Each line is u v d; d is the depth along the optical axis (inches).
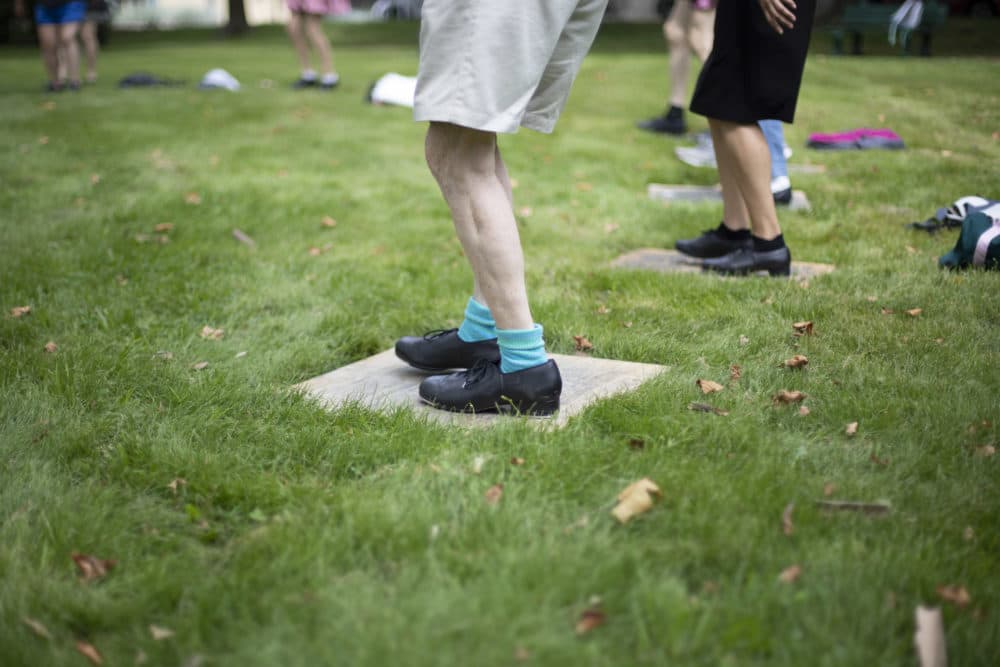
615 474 93.3
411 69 582.9
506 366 110.8
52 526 86.0
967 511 85.2
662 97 422.0
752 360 127.0
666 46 791.1
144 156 295.9
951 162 266.2
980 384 113.3
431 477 92.4
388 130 344.2
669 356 130.6
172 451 101.7
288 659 66.4
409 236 206.7
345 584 74.8
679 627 67.4
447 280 173.2
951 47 673.0
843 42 697.0
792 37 158.2
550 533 81.4
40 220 216.5
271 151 305.0
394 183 260.4
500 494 87.7
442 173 106.6
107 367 127.5
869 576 73.7
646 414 108.0
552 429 105.1
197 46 925.2
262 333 148.5
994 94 393.1
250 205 231.3
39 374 125.2
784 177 227.8
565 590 72.7
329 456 101.2
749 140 164.4
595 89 449.4
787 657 64.7
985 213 164.2
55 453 103.2
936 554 77.5
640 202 237.3
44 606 74.8
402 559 78.4
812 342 131.0
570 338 138.6
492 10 96.9
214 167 280.4
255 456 102.7
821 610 69.9
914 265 167.9
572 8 100.6
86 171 274.4
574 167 281.0
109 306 157.4
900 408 107.1
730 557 77.0
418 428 105.9
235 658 66.9
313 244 200.8
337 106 405.4
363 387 124.5
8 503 91.7
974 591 72.6
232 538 86.2
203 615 72.1
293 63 668.1
